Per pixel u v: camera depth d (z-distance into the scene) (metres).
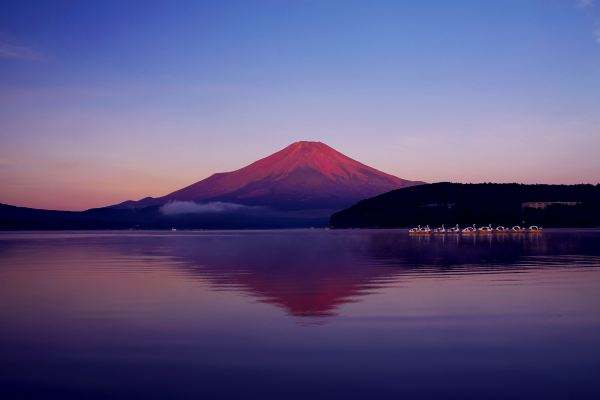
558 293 17.67
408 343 11.01
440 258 34.47
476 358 9.90
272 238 85.19
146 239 83.25
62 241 73.75
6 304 16.28
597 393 8.08
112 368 9.47
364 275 23.95
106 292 18.84
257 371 9.22
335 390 8.27
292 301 16.45
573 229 138.25
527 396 7.98
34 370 9.39
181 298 17.30
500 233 104.81
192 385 8.55
